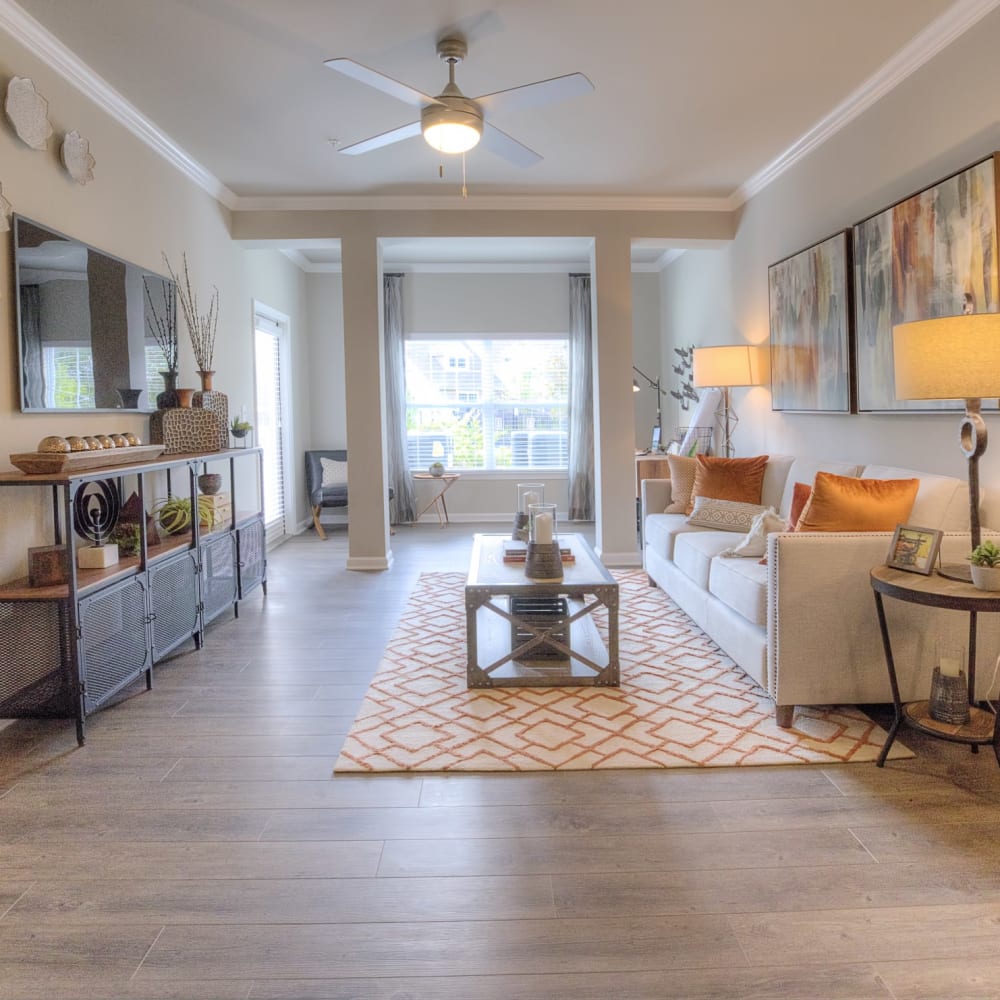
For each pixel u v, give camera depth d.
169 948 1.61
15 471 2.84
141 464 3.12
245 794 2.28
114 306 3.59
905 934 1.63
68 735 2.71
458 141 3.05
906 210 3.30
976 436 2.25
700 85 3.60
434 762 2.46
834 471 3.71
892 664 2.43
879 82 3.51
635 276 8.15
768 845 1.97
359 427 5.60
